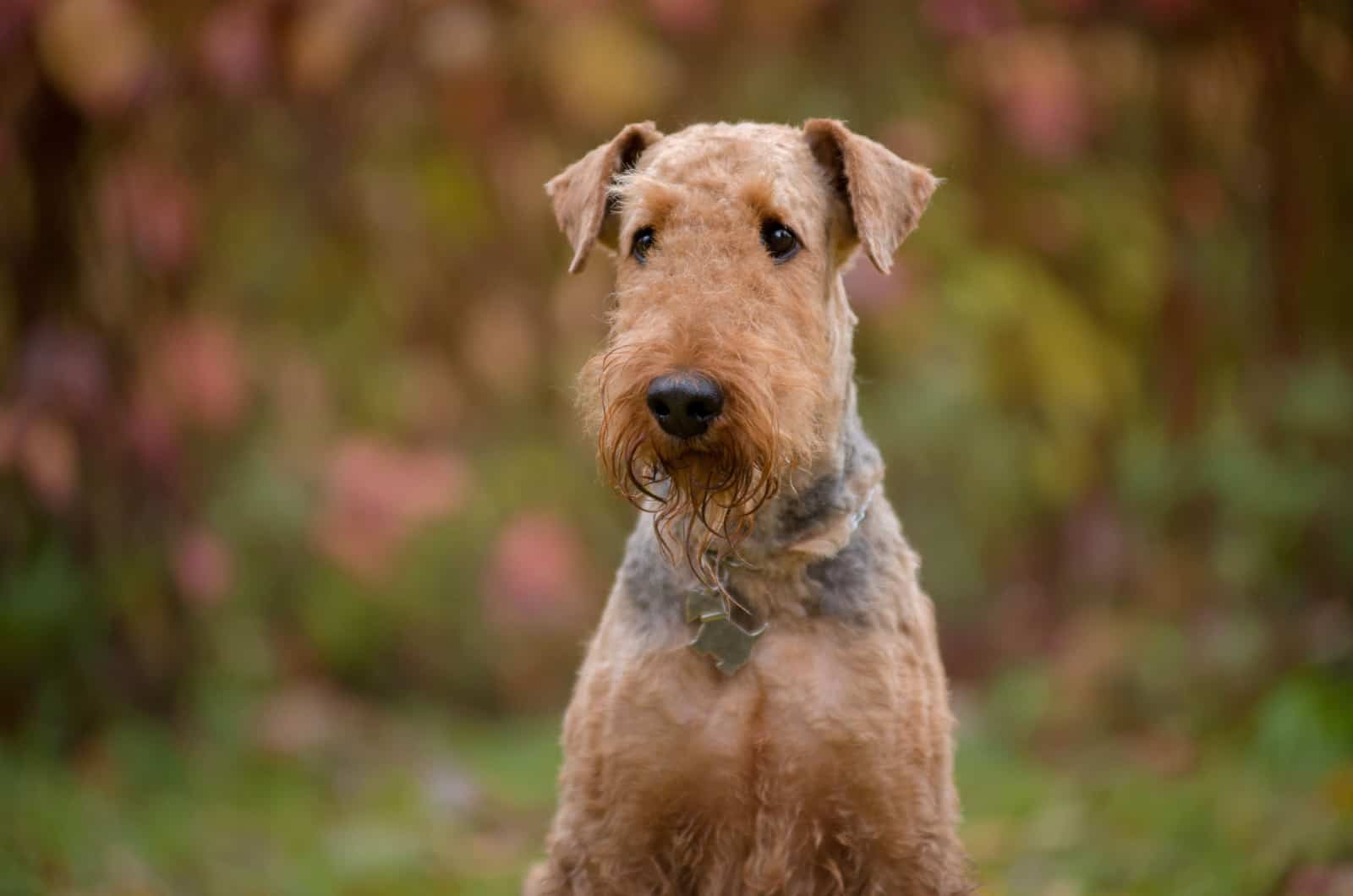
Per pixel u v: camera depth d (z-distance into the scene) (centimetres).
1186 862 644
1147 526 1037
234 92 887
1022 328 973
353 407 1093
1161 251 1007
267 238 1041
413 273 1047
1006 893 652
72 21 790
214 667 938
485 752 937
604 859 464
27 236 877
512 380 1047
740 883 467
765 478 423
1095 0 929
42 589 842
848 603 467
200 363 905
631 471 428
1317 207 910
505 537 1020
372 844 731
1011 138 970
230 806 800
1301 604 916
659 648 462
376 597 1080
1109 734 893
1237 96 921
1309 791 680
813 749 456
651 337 426
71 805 734
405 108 959
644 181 460
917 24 993
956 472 1082
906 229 494
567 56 906
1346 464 962
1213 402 1026
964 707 1015
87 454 863
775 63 1010
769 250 457
